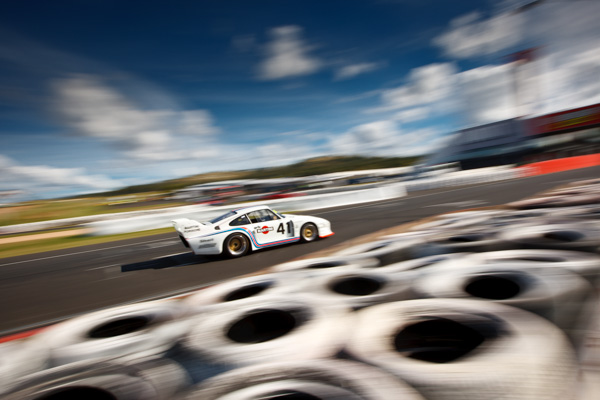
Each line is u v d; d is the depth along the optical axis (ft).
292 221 21.02
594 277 6.15
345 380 3.81
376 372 3.91
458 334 4.65
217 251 18.58
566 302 5.21
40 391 4.58
